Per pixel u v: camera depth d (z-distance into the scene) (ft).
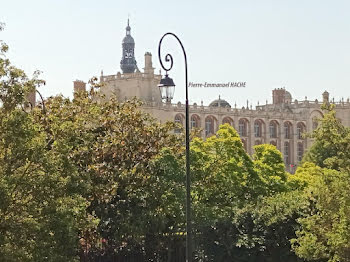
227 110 588.50
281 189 209.56
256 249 172.14
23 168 89.66
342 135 121.49
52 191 92.73
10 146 89.25
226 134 194.29
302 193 181.57
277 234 166.71
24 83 91.81
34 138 92.48
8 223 86.89
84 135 112.37
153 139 162.40
